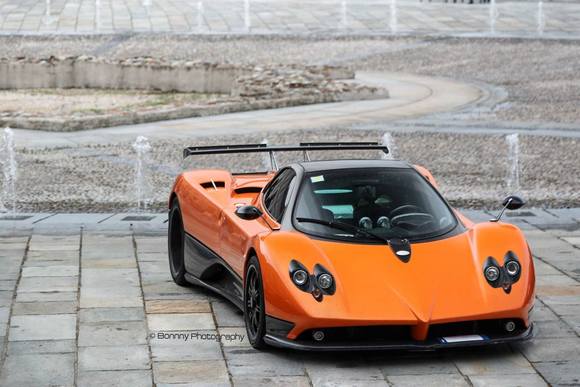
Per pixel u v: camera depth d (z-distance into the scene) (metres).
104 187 27.41
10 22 75.00
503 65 57.69
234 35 69.88
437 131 37.41
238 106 43.97
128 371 13.06
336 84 48.78
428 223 14.56
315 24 74.94
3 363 13.37
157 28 72.94
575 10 80.69
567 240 21.23
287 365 13.33
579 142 34.88
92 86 57.03
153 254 19.95
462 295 13.25
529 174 29.28
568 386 12.50
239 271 15.10
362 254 13.75
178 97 51.69
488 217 23.66
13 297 16.64
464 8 82.88
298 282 13.17
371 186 14.99
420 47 65.31
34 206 24.91
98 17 77.62
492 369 13.14
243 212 14.65
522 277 13.70
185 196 17.62
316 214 14.51
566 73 53.91
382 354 13.79
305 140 35.22
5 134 34.53
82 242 20.95
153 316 15.62
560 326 15.06
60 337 14.49
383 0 90.44
